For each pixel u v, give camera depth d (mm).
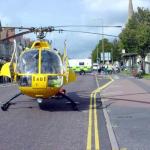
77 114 18656
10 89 38344
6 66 20641
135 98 25688
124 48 80812
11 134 13711
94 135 13430
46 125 15531
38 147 11664
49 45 20062
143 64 78625
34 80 18672
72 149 11352
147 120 16219
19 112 19391
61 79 19359
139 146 11445
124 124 15344
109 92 31219
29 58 19422
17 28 18062
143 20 79500
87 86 40062
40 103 21750
